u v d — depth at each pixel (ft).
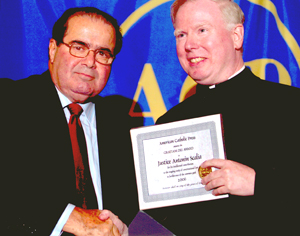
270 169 7.08
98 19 8.54
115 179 8.65
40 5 10.19
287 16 10.68
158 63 10.46
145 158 7.29
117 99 10.16
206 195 7.05
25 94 8.56
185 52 8.30
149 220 7.09
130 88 10.30
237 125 7.90
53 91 8.54
